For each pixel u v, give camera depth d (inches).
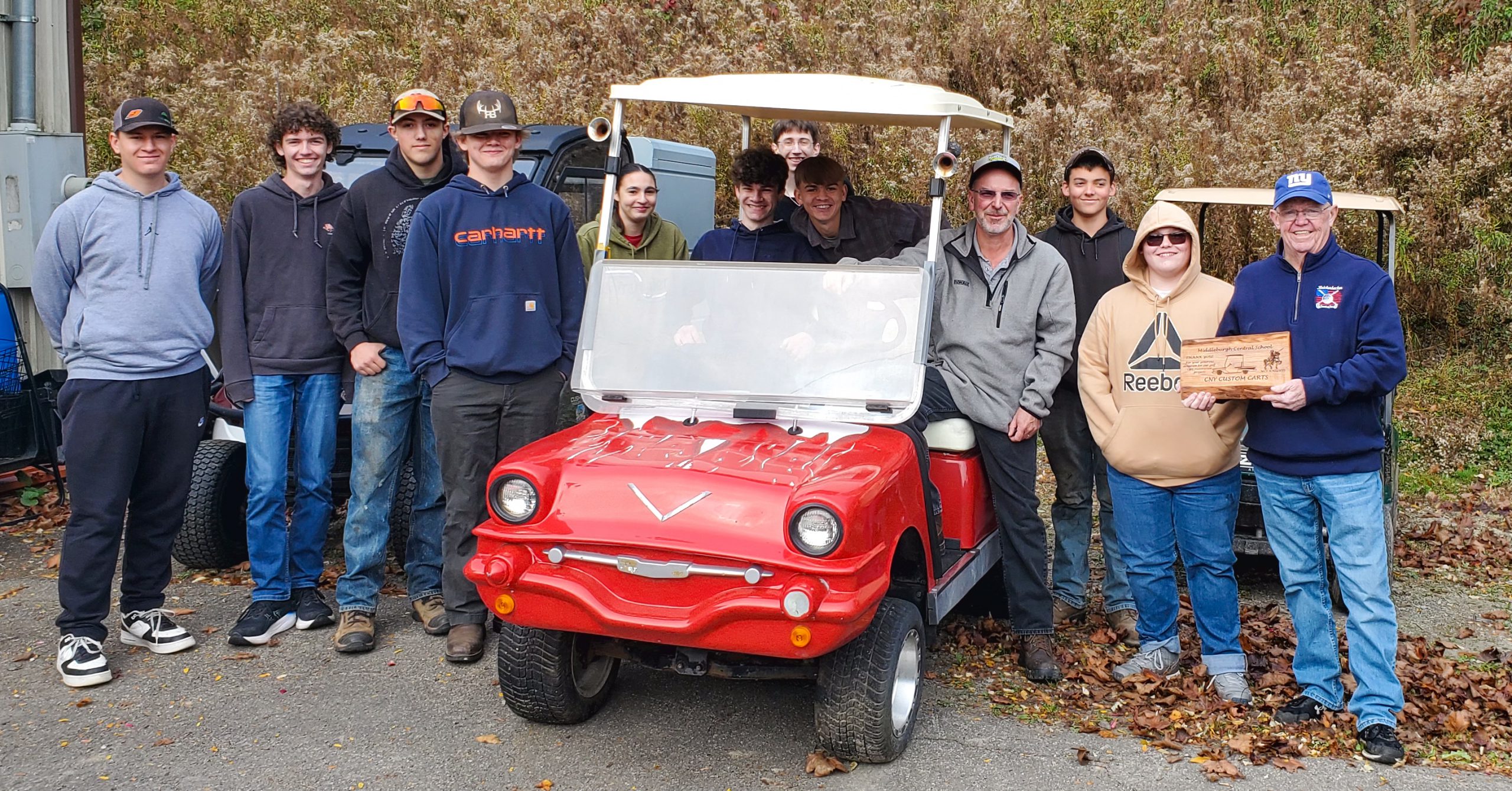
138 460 171.9
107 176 170.2
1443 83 358.6
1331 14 416.8
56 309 167.3
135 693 163.8
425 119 176.6
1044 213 363.3
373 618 184.9
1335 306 148.2
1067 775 142.3
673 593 129.3
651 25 445.1
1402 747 146.6
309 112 181.8
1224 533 163.6
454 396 169.6
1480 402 324.5
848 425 148.1
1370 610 148.4
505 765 143.6
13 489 263.6
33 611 196.4
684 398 153.3
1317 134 355.3
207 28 487.5
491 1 480.1
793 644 125.3
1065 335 169.2
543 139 255.6
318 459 187.8
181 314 173.0
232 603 203.3
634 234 211.2
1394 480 223.6
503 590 134.9
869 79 166.9
